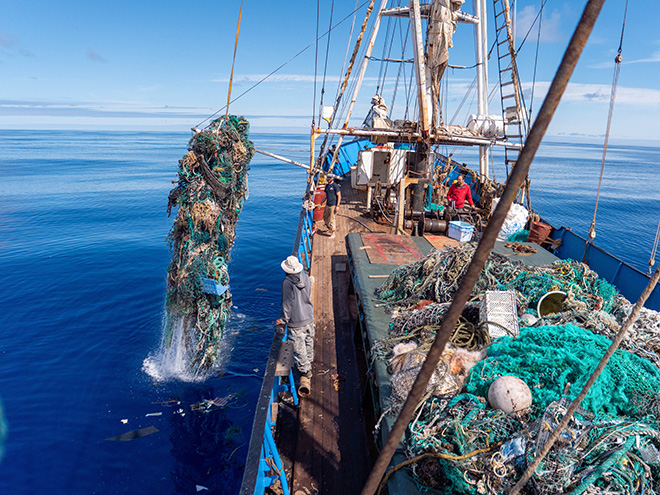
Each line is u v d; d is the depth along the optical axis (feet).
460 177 34.47
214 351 24.81
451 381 10.54
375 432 10.57
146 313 40.93
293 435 14.34
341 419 14.70
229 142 20.80
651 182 252.21
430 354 3.79
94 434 24.48
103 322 38.99
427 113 32.17
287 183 150.51
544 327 11.32
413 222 32.17
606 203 139.64
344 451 13.41
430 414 9.69
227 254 23.58
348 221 36.70
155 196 116.26
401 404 10.52
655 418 8.79
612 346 4.20
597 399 8.92
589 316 12.50
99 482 21.20
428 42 33.12
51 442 23.81
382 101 47.65
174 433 24.58
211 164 21.27
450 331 3.63
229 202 22.17
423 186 31.96
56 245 66.03
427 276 16.69
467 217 33.19
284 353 15.24
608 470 7.59
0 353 33.50
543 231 30.27
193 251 21.99
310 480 12.40
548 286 14.93
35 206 100.07
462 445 8.67
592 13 2.47
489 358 10.75
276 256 58.90
